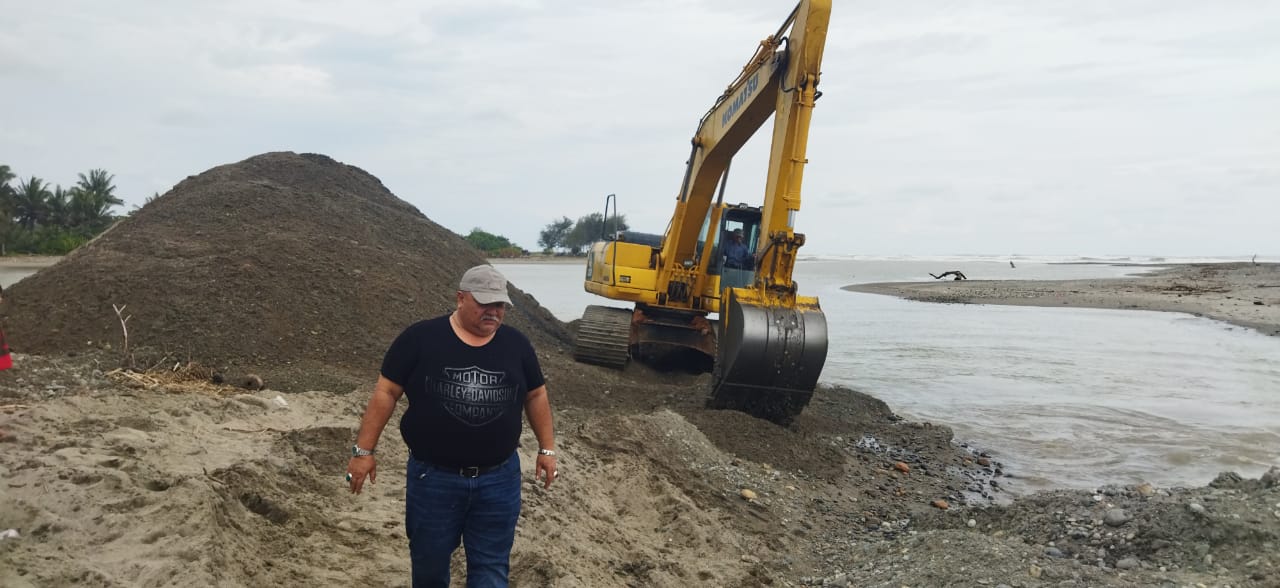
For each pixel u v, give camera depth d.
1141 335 24.12
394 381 3.68
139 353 9.65
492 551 3.81
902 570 5.79
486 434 3.66
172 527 4.38
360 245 15.43
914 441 10.70
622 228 15.59
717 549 6.31
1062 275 81.62
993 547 5.78
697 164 13.05
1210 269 84.62
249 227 14.73
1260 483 6.20
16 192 60.34
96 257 12.59
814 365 9.68
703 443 8.71
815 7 9.50
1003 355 19.36
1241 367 17.48
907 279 72.19
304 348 11.00
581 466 7.39
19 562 3.76
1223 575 5.16
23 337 10.16
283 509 5.22
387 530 5.36
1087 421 12.12
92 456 5.37
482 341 3.72
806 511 7.72
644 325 14.20
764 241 10.18
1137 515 6.04
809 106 9.77
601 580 5.22
